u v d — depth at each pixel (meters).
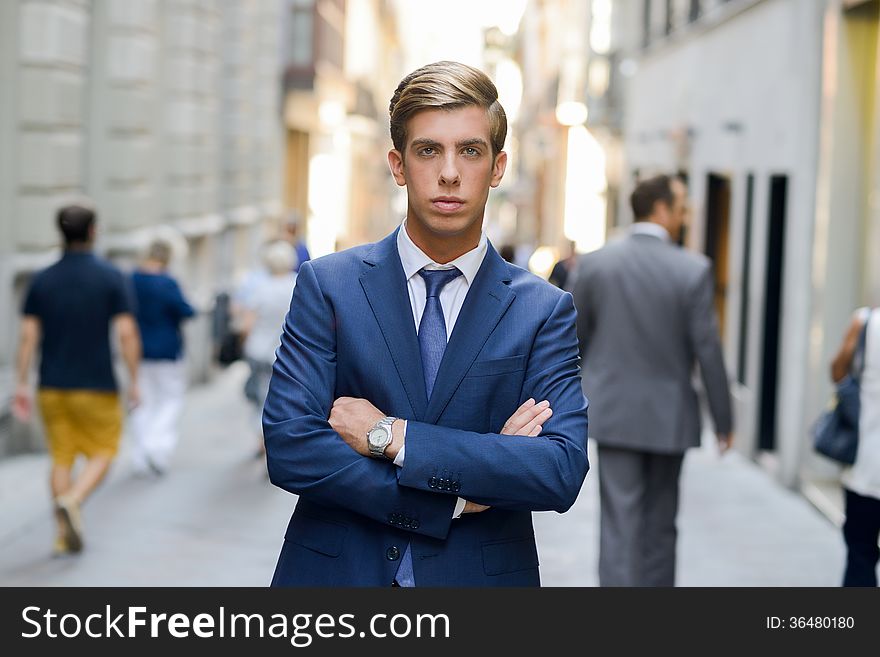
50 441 8.56
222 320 16.67
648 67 22.83
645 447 6.62
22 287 12.35
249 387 12.42
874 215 9.70
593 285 6.73
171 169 18.58
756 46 14.10
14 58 12.07
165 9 18.45
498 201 65.12
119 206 15.52
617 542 6.63
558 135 36.88
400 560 2.91
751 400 13.14
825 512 10.24
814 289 11.26
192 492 10.68
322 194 36.62
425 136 2.86
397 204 69.69
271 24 27.22
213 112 20.53
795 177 11.88
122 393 14.59
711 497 11.07
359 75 44.16
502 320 2.97
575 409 2.96
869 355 5.90
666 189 6.74
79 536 8.32
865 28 10.96
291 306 3.03
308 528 2.97
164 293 11.39
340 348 2.96
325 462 2.86
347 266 3.01
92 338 8.49
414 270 2.97
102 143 15.38
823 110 11.33
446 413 2.92
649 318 6.64
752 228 14.13
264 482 11.23
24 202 12.21
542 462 2.86
